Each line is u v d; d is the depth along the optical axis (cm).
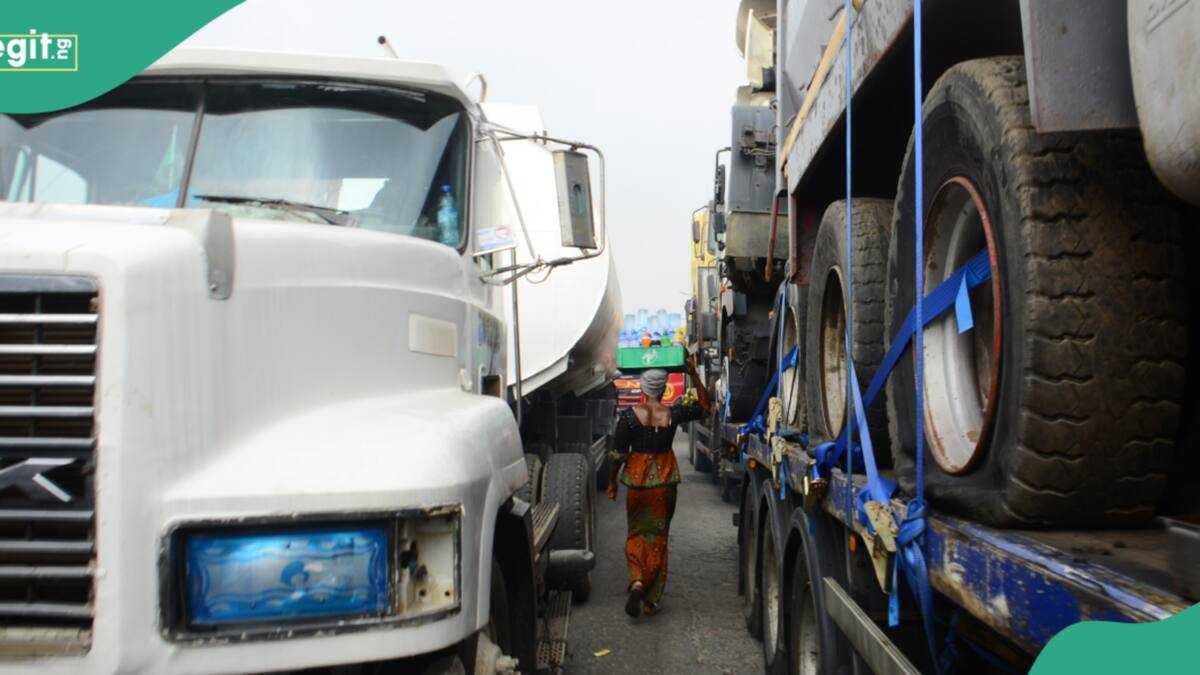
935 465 227
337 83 333
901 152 370
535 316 770
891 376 267
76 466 185
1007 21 235
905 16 238
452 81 343
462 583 212
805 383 430
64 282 190
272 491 193
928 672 259
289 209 299
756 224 772
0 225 201
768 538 502
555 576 476
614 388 1427
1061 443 172
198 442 197
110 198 312
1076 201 174
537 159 715
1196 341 184
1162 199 175
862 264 316
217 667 185
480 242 357
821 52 392
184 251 205
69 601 186
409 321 275
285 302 228
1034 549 164
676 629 601
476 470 231
